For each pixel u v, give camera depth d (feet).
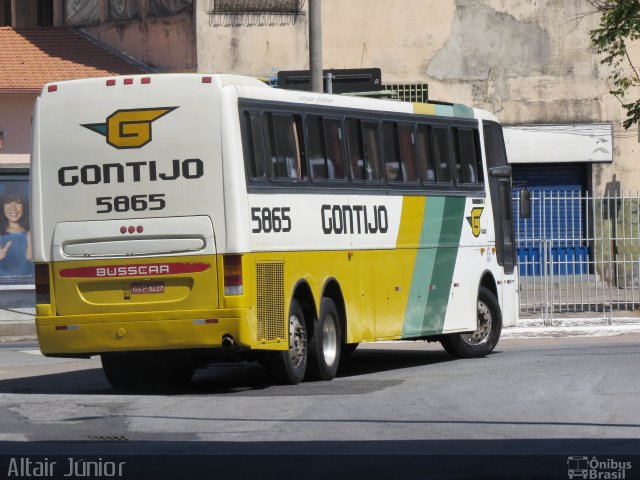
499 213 174.29
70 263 124.47
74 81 125.08
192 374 142.72
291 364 128.67
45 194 125.39
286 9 263.70
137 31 271.69
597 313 223.92
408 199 150.71
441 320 157.38
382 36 268.82
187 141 121.90
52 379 147.64
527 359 152.87
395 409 108.06
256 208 123.54
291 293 128.16
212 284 120.98
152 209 122.42
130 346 122.62
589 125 274.36
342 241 137.59
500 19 272.51
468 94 271.90
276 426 99.14
